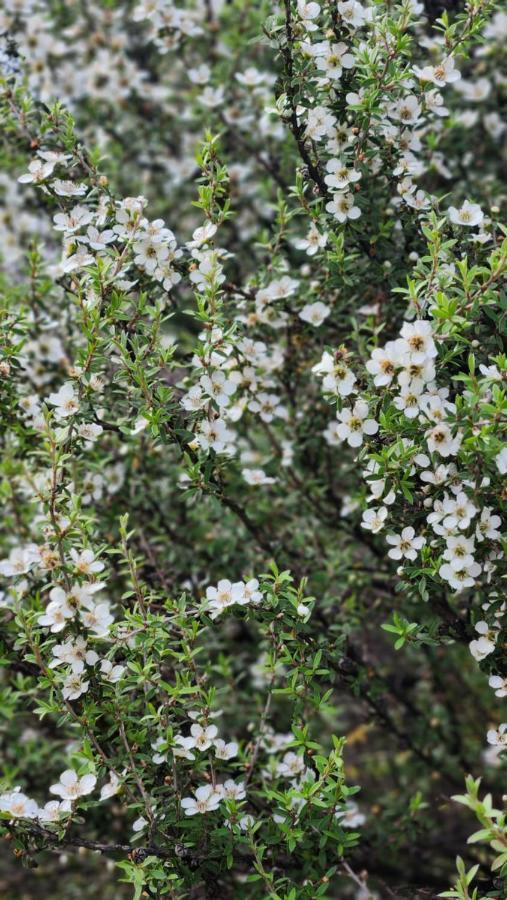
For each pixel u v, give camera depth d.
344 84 1.13
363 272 1.16
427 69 1.13
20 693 1.16
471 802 1.02
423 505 1.09
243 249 1.38
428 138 1.24
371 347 1.14
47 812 1.08
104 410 1.19
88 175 1.17
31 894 1.38
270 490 1.26
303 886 1.10
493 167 1.35
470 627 1.13
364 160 1.13
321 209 1.15
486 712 1.38
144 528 1.25
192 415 1.11
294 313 1.19
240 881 1.17
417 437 1.08
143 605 1.10
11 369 1.14
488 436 1.06
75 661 1.08
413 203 1.13
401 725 1.34
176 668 1.15
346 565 1.23
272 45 1.12
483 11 1.13
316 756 1.09
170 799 1.09
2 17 1.29
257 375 1.18
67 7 1.42
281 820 1.10
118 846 1.09
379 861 1.27
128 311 1.15
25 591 1.15
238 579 1.23
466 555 1.08
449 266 1.10
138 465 1.23
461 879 1.04
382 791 1.40
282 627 1.11
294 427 1.23
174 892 1.09
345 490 1.28
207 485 1.13
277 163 1.32
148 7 1.27
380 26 1.12
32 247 1.25
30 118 1.21
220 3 1.39
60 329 1.26
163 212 1.42
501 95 1.34
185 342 1.32
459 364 1.10
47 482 1.12
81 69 1.42
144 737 1.09
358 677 1.17
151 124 1.43
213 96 1.30
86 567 1.09
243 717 1.27
